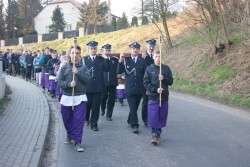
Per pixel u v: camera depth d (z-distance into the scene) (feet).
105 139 30.53
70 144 29.01
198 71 65.16
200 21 66.69
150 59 33.53
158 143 28.94
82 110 27.20
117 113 42.63
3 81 50.62
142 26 128.67
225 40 62.95
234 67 57.52
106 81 37.99
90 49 33.81
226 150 26.78
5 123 33.65
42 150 25.32
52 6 266.98
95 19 171.42
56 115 41.34
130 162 24.26
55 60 55.21
